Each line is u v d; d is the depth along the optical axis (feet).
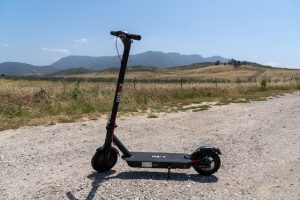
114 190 19.72
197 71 635.25
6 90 57.88
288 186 21.57
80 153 27.58
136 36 20.18
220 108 58.80
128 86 78.28
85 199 18.44
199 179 22.06
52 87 65.46
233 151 29.43
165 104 62.13
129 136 34.86
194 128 40.09
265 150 30.07
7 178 21.47
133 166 21.91
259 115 51.16
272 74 449.89
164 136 35.27
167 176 22.40
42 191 19.38
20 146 29.25
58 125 39.04
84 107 50.39
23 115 43.88
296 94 96.02
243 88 103.04
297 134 37.60
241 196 19.74
